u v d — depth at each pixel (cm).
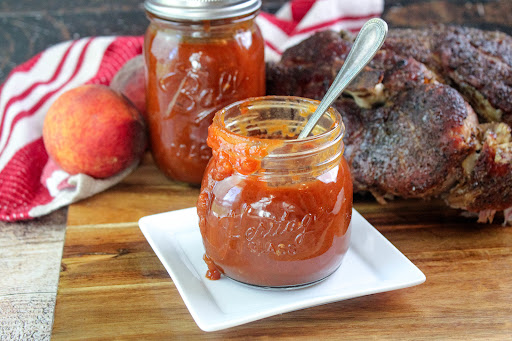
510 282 57
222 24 62
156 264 59
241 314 52
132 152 68
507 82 64
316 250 53
